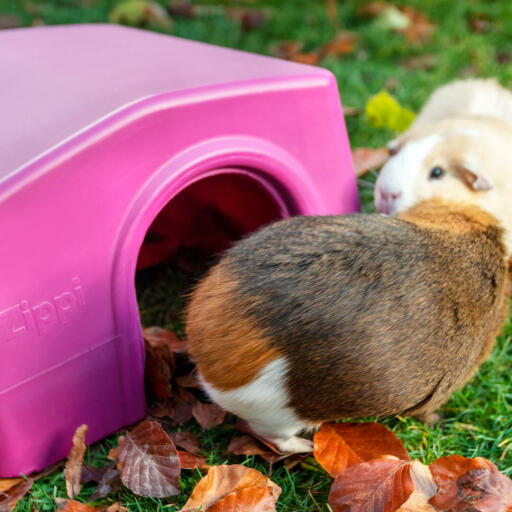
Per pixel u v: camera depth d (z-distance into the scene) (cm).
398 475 83
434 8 187
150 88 87
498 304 91
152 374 92
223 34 170
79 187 83
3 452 85
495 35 173
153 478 85
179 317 103
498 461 88
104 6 183
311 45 170
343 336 82
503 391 95
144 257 108
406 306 84
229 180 97
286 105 91
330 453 86
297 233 85
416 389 84
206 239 109
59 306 84
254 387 83
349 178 98
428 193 100
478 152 100
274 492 83
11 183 80
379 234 86
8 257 81
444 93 119
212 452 88
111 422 90
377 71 153
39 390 85
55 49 99
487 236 91
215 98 87
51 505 85
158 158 86
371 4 186
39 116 85
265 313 82
